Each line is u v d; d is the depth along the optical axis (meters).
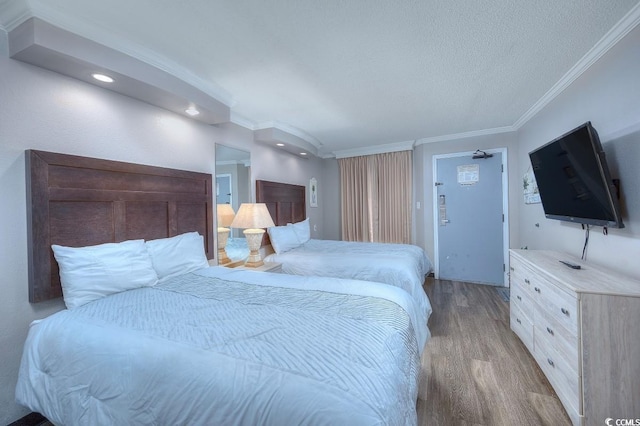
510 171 3.91
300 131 3.97
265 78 2.32
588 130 1.75
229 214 3.15
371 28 1.67
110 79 1.86
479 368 2.06
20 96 1.60
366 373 0.89
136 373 1.04
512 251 2.61
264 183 3.69
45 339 1.36
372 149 4.96
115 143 2.06
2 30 1.53
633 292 1.41
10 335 1.56
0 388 1.52
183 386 0.94
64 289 1.62
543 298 1.91
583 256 2.24
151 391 1.00
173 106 2.37
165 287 1.90
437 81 2.40
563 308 1.62
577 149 1.93
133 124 2.19
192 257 2.38
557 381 1.71
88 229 1.86
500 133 3.95
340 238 5.48
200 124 2.79
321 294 1.70
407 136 4.30
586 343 1.45
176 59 2.01
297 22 1.61
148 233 2.25
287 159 4.38
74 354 1.23
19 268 1.59
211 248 2.85
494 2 1.47
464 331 2.65
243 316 1.35
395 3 1.47
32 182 1.60
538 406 1.67
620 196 1.78
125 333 1.20
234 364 0.95
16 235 1.58
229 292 1.77
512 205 3.90
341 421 0.74
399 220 4.79
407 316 1.47
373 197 4.98
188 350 1.04
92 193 1.88
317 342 1.07
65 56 1.56
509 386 1.86
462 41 1.82
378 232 4.97
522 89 2.58
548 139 2.83
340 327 1.21
